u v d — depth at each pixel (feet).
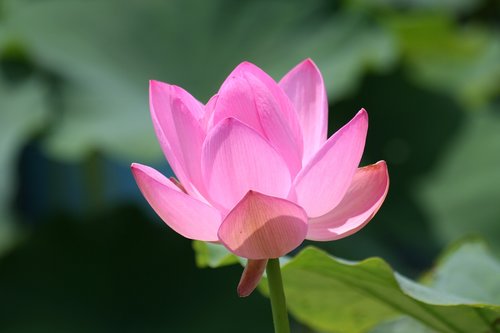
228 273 9.17
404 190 10.41
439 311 5.63
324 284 5.89
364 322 6.15
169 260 9.32
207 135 5.07
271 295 5.19
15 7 10.66
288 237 5.07
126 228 9.50
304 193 5.12
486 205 10.07
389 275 5.50
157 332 8.81
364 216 5.24
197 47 10.71
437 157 10.60
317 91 5.36
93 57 10.34
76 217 9.59
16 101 9.64
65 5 10.69
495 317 5.57
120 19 10.75
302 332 8.61
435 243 9.97
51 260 9.30
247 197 4.99
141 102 10.00
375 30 10.40
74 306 9.07
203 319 8.85
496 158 10.37
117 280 9.24
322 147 5.07
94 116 9.59
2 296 9.05
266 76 5.22
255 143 5.04
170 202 5.11
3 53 9.95
